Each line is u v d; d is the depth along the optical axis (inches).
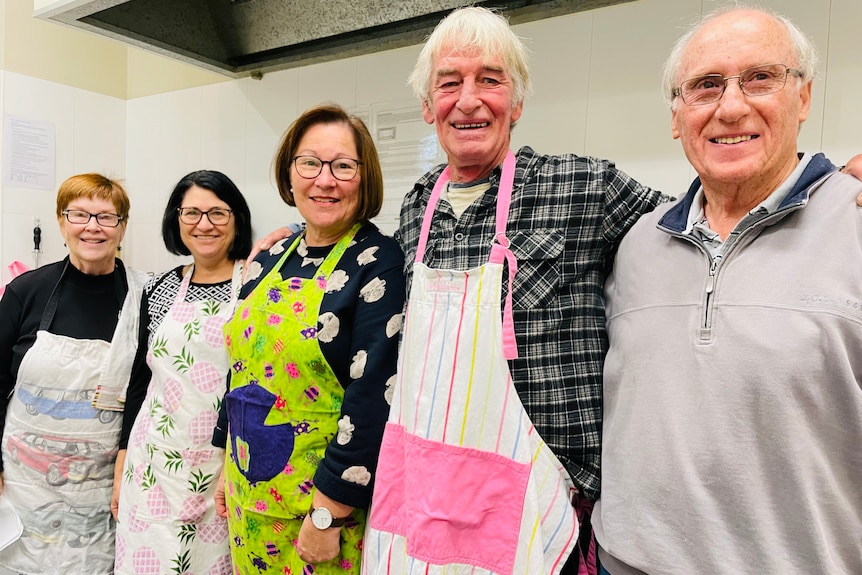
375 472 37.5
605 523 31.8
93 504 57.7
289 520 39.8
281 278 43.4
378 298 38.9
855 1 41.7
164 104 84.7
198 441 50.1
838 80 42.5
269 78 73.2
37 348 56.1
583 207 36.1
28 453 56.4
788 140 29.8
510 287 34.4
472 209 38.1
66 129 83.5
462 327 34.3
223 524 51.3
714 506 28.0
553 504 33.3
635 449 30.5
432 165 61.4
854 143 42.2
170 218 56.8
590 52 52.2
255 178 75.5
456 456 33.7
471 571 33.4
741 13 30.7
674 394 29.6
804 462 26.6
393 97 63.5
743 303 28.9
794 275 28.3
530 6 53.7
